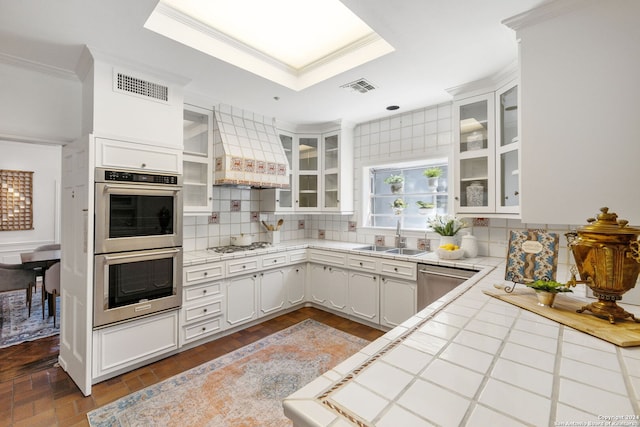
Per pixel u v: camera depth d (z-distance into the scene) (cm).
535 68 157
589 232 109
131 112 219
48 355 255
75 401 191
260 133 338
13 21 168
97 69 203
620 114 136
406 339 94
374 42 219
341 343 274
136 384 208
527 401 62
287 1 188
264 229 390
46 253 375
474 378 71
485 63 221
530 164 157
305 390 68
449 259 260
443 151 309
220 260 280
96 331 202
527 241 149
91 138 198
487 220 278
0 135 200
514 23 164
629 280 104
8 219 486
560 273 200
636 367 76
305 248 367
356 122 377
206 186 297
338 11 197
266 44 234
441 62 220
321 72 255
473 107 259
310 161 401
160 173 233
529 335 96
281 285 341
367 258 308
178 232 243
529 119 158
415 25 176
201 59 216
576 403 61
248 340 281
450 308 123
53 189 527
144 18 168
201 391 201
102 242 202
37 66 211
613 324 100
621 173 135
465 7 160
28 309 357
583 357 81
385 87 267
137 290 221
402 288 282
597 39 141
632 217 133
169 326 243
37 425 170
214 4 189
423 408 60
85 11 161
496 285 154
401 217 362
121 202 212
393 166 366
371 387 68
